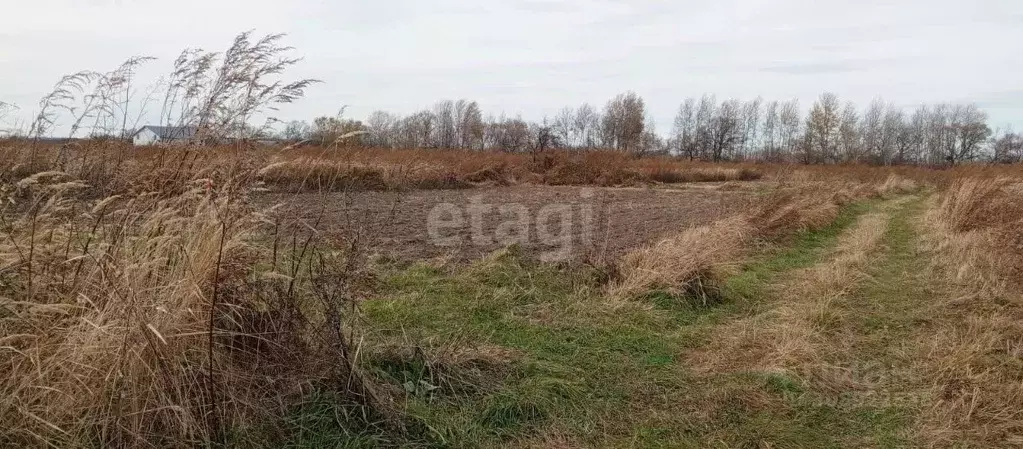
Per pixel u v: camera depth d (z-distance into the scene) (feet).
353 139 14.33
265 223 12.25
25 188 11.96
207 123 12.24
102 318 9.80
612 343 17.01
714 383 14.64
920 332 18.86
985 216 36.52
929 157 195.31
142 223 11.58
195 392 10.04
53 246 11.20
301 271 12.70
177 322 10.13
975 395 13.44
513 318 18.34
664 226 37.86
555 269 23.71
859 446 11.96
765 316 20.20
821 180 70.23
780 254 31.40
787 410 13.32
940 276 26.48
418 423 11.66
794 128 208.23
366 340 13.78
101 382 9.51
